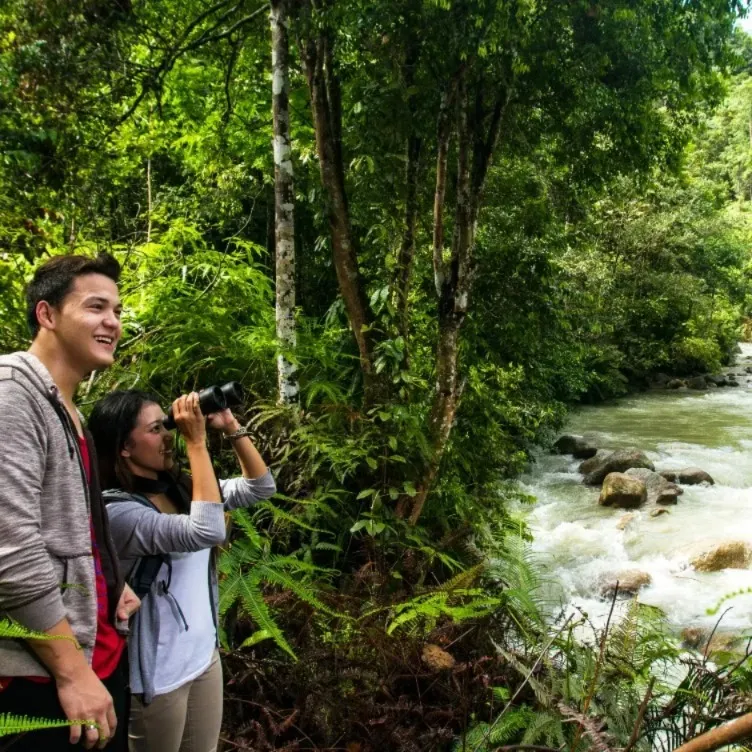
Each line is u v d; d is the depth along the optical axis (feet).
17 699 4.01
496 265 15.66
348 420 11.85
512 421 22.18
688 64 13.15
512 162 16.12
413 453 11.67
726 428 37.01
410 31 10.78
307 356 12.80
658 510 22.76
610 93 12.89
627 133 14.19
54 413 4.24
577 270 42.73
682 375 56.08
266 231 22.76
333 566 10.68
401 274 12.50
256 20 15.49
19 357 4.24
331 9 11.00
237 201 21.40
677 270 57.67
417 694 8.25
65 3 11.72
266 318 14.79
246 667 8.04
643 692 8.20
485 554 12.51
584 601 16.81
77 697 4.00
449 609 8.12
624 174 15.62
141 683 5.24
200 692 5.76
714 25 12.80
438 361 12.51
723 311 69.21
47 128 11.59
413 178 12.48
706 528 21.08
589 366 43.32
